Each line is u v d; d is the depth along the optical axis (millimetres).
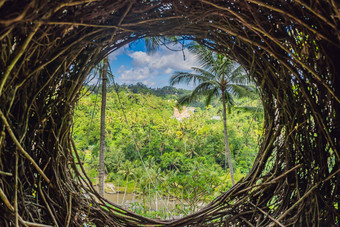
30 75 914
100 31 1096
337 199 1221
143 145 28203
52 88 1083
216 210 1524
